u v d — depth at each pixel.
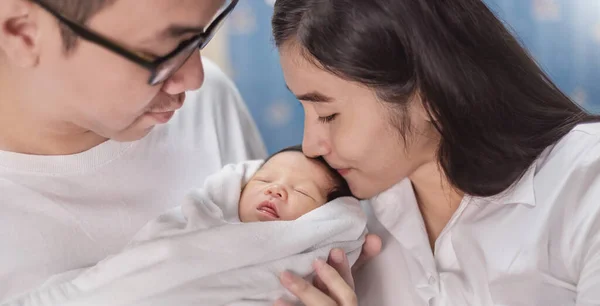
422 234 1.19
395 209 1.21
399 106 1.02
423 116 1.05
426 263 1.16
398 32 0.98
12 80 1.02
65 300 0.98
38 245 1.07
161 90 0.98
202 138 1.36
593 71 3.10
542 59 3.09
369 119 1.02
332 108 1.03
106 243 1.13
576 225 1.02
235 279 1.02
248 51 3.04
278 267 1.05
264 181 1.22
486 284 1.10
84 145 1.16
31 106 1.04
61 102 0.98
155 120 1.03
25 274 1.05
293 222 1.09
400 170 1.11
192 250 1.01
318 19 0.97
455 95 1.01
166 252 1.00
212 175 1.26
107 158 1.18
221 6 0.95
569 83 3.12
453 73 1.01
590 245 1.00
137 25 0.87
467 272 1.12
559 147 1.09
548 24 3.07
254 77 3.06
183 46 0.93
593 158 1.04
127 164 1.21
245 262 1.03
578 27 3.08
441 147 1.09
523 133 1.09
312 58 0.99
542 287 1.05
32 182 1.10
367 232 1.21
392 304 1.20
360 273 1.26
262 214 1.17
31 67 0.95
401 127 1.04
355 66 0.97
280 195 1.18
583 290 0.97
